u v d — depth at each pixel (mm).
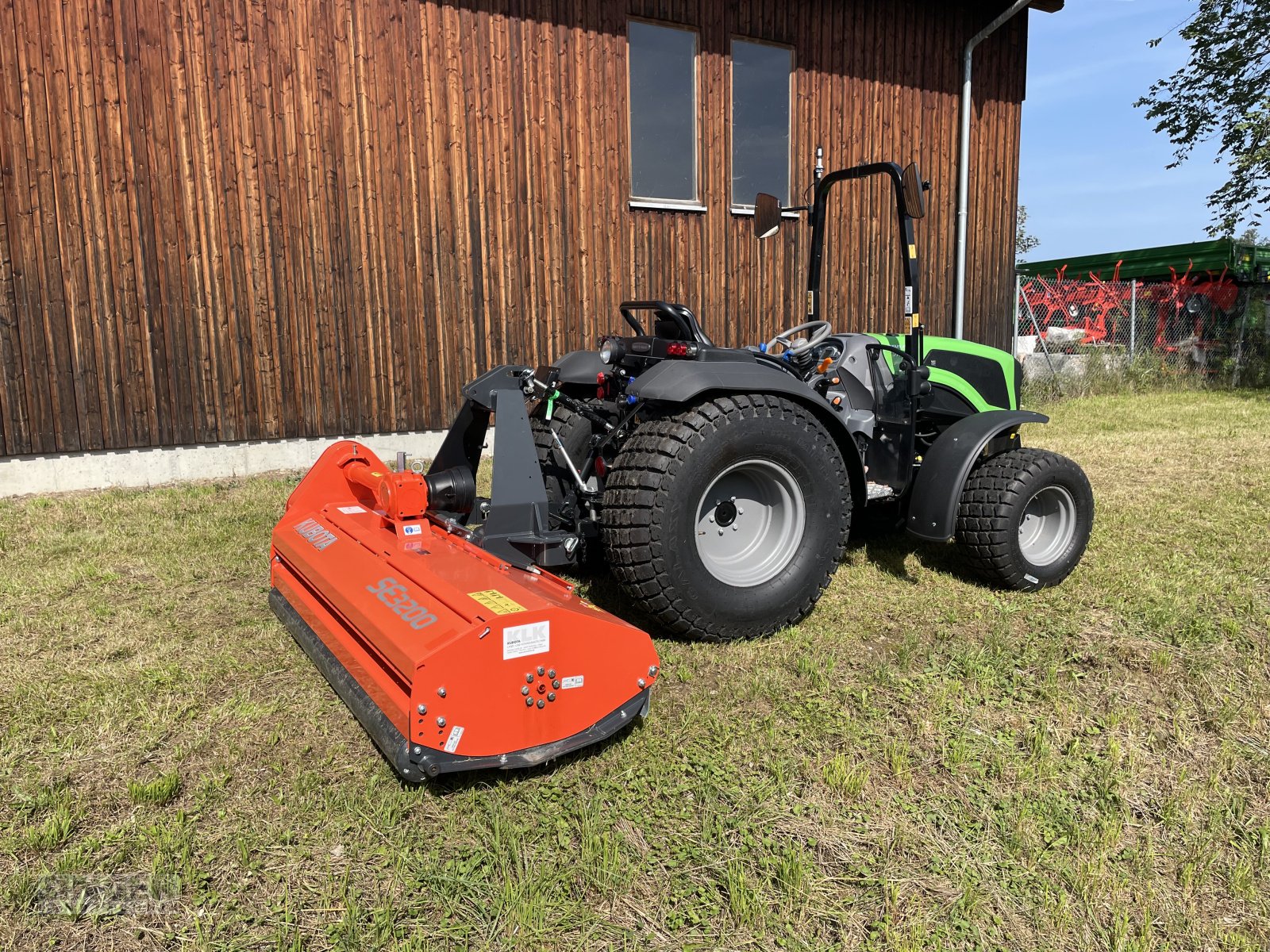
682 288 7363
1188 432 7754
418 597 2320
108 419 5488
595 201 6871
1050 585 3736
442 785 2240
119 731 2506
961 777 2334
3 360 5176
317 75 5793
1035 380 10562
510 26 6363
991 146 9141
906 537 4504
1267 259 12922
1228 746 2504
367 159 6008
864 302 8438
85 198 5266
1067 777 2352
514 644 2121
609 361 3389
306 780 2240
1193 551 4199
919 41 8414
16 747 2400
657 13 6887
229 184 5629
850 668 2953
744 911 1809
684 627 2969
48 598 3539
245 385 5852
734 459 2930
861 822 2139
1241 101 12656
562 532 3012
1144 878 1984
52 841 2006
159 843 2000
